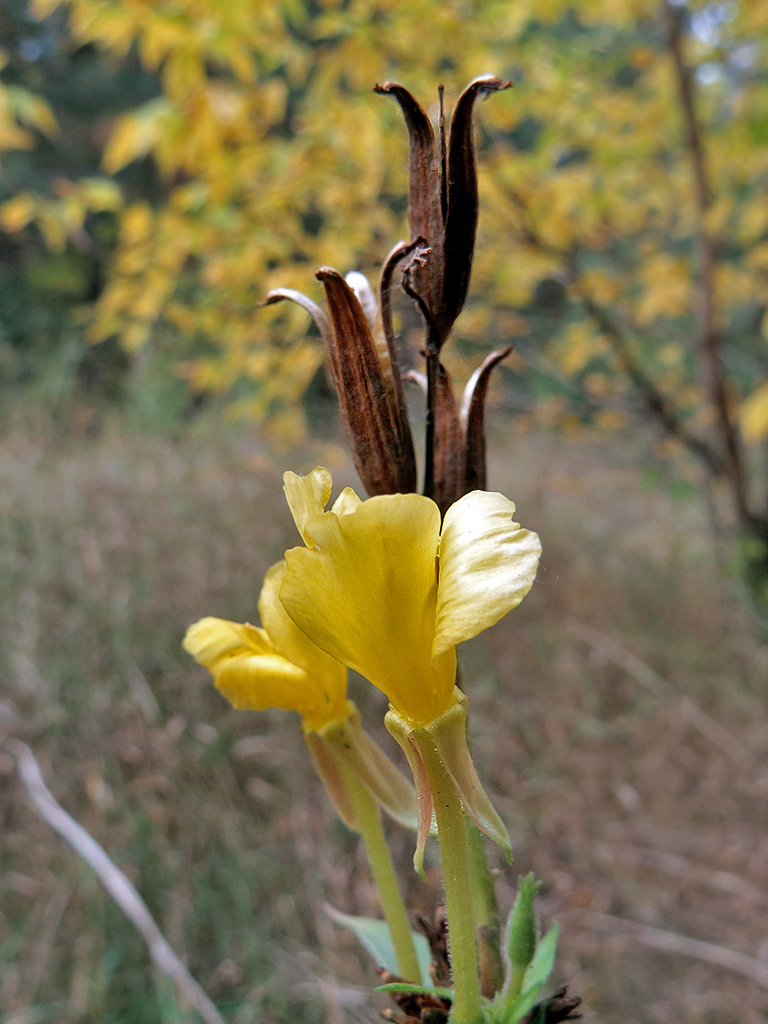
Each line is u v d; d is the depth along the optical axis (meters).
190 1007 0.33
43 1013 0.33
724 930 0.41
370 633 0.12
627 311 0.62
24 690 0.41
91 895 0.35
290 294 0.14
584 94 0.52
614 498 0.85
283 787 0.40
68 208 0.47
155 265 0.47
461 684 0.14
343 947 0.35
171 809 0.37
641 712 0.54
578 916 0.41
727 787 0.49
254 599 0.45
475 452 0.14
